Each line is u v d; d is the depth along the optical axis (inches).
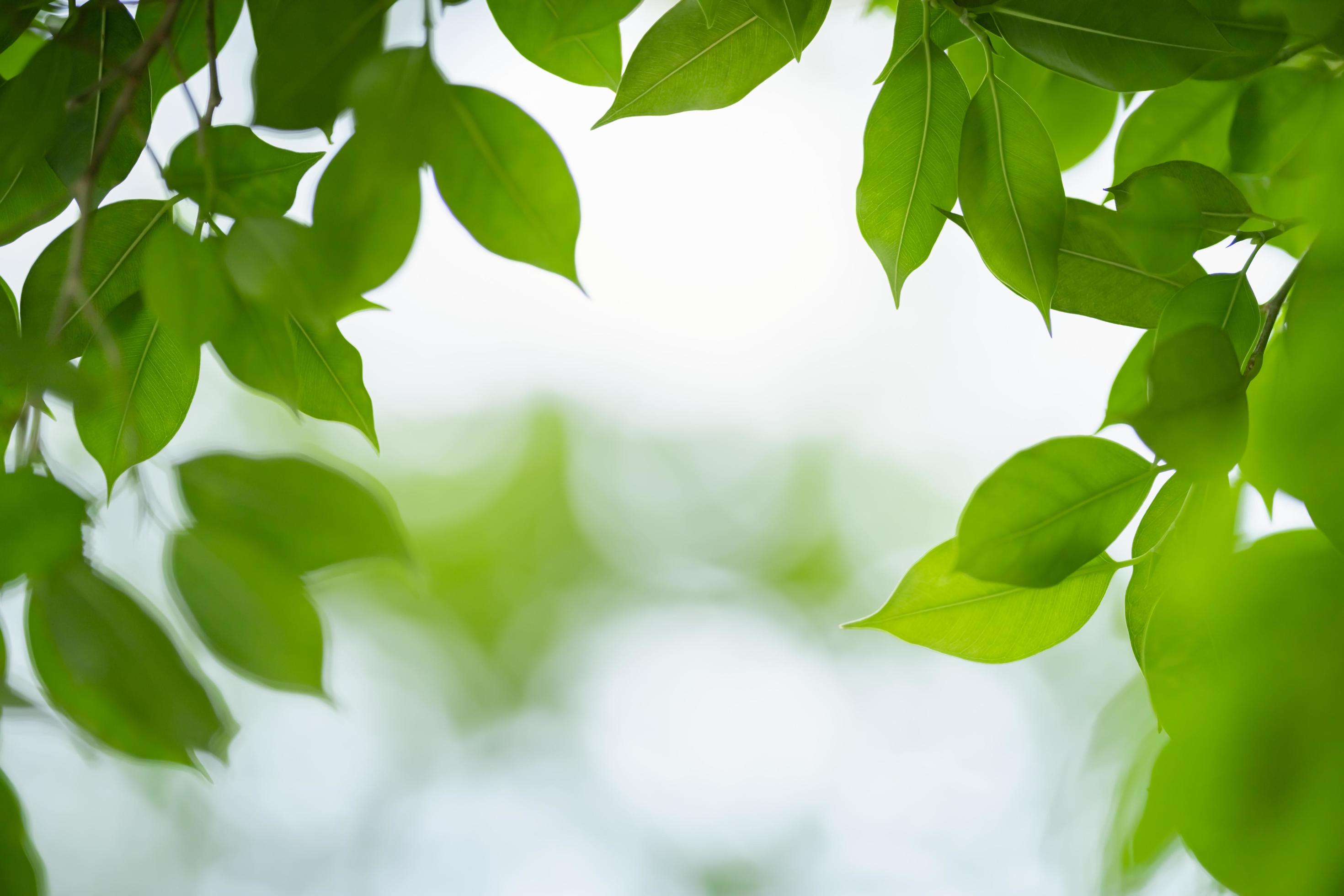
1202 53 46.4
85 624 43.5
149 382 47.3
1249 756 41.6
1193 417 44.5
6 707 43.4
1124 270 47.4
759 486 242.1
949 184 48.3
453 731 227.9
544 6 48.3
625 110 47.9
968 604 46.3
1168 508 45.8
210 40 45.5
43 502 43.6
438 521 225.0
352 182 44.5
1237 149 49.2
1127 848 43.6
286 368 45.1
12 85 47.1
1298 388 42.5
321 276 44.2
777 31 46.7
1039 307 47.1
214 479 44.3
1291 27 47.0
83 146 47.7
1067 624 46.3
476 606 228.7
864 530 235.9
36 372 43.7
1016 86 51.3
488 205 45.1
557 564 237.3
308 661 44.0
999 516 45.5
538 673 234.8
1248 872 41.6
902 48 48.3
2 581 43.5
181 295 44.7
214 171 46.4
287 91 45.5
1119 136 50.6
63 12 48.7
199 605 44.0
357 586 216.4
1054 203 47.1
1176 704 42.8
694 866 238.7
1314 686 41.5
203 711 43.6
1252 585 42.1
